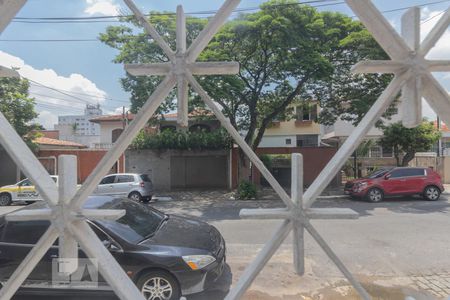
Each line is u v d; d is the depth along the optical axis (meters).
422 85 1.26
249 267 1.29
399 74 1.28
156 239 4.14
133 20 12.03
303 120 26.17
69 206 1.23
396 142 16.16
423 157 19.05
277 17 11.31
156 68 1.30
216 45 12.09
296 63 11.48
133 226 4.31
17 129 15.63
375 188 11.93
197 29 11.82
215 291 4.24
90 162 18.39
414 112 1.22
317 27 11.92
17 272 1.24
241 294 1.20
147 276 3.79
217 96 11.79
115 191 12.75
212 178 18.69
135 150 17.41
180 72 1.26
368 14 1.24
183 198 14.22
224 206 11.85
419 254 5.61
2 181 18.11
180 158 18.78
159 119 16.03
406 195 12.51
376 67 1.24
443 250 5.83
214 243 4.37
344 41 11.99
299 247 1.21
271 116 14.48
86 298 3.97
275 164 17.48
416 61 1.23
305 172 17.39
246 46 12.55
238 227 7.90
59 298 4.07
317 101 15.98
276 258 5.41
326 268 4.98
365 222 8.23
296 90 13.74
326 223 8.12
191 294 3.87
